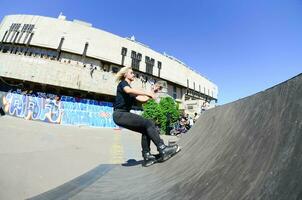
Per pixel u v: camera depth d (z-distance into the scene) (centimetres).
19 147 608
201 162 257
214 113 388
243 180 159
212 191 179
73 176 393
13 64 2367
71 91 2580
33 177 361
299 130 137
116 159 587
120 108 358
